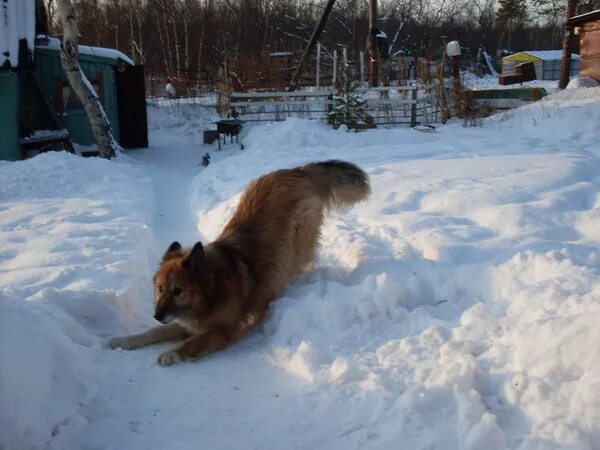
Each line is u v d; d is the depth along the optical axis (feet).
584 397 6.76
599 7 68.28
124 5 93.66
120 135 38.40
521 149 25.50
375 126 38.91
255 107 42.24
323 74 56.13
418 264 11.62
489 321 9.18
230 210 17.40
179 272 9.84
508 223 13.50
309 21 102.47
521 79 61.05
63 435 7.19
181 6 90.94
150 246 15.99
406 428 7.17
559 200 14.92
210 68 75.72
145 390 8.73
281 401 8.19
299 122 34.63
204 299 9.91
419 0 114.21
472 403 7.20
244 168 25.29
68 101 35.58
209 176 24.91
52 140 32.22
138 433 7.54
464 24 135.33
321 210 12.98
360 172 13.94
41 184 22.88
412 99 40.11
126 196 21.39
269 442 7.28
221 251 10.50
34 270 12.67
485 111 40.42
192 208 20.65
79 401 7.81
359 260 12.69
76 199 20.83
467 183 17.83
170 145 39.47
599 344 7.38
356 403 7.86
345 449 7.04
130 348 10.21
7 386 6.75
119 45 92.38
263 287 10.89
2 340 7.26
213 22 92.79
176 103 52.65
